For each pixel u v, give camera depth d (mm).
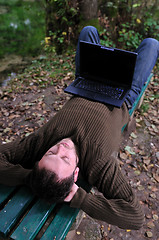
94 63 2314
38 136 1918
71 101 2174
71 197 1634
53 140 1895
